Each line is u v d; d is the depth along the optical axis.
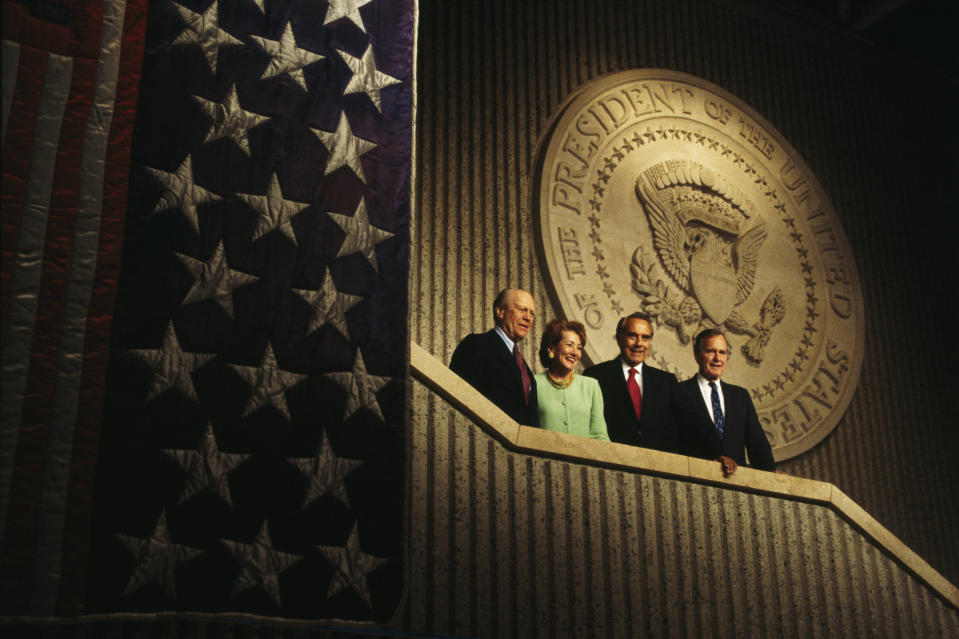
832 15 9.53
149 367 3.22
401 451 3.64
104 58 3.39
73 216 3.20
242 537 3.24
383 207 3.92
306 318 3.60
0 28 3.20
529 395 4.71
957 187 9.74
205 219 3.47
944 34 9.80
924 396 8.71
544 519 4.17
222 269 3.46
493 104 7.25
